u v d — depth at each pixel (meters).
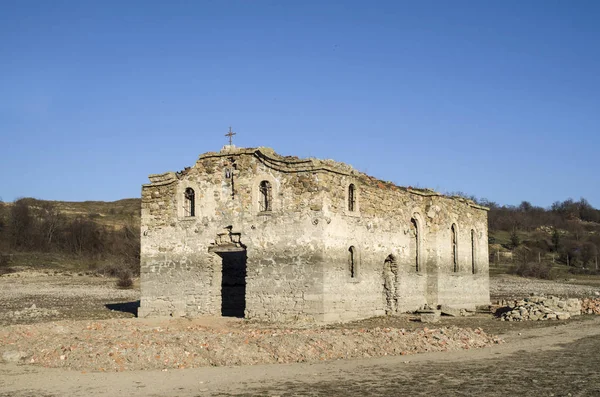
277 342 22.64
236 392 16.80
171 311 37.00
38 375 18.94
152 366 20.05
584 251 127.38
